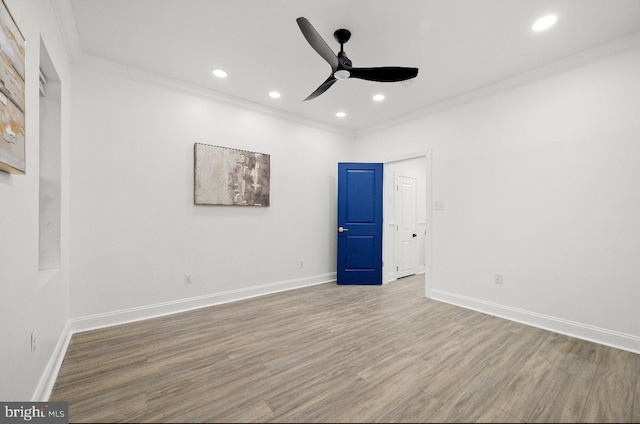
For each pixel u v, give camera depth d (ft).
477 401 5.35
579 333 8.15
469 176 10.87
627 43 7.45
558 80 8.75
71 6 6.49
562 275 8.55
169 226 10.00
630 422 4.80
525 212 9.37
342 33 7.26
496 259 10.04
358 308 10.60
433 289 11.91
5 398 3.79
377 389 5.70
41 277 6.06
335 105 12.25
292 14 6.76
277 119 13.00
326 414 4.99
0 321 3.67
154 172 9.71
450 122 11.57
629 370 6.39
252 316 9.70
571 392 5.61
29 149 4.71
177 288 10.15
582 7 6.40
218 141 11.18
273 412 5.04
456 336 8.18
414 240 17.16
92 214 8.63
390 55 8.42
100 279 8.73
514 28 7.17
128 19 6.97
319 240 14.57
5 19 3.65
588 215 8.13
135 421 4.79
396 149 13.87
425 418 4.91
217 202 10.99
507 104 9.87
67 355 6.95
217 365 6.55
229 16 6.86
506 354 7.13
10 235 3.99
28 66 4.66
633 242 7.41
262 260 12.46
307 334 8.26
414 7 6.46
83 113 8.51
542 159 9.04
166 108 9.98
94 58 8.60
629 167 7.49
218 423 4.77
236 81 10.18
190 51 8.37
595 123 8.04
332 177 15.11
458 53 8.29
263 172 12.37
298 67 9.22
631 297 7.41
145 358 6.84
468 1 6.28
